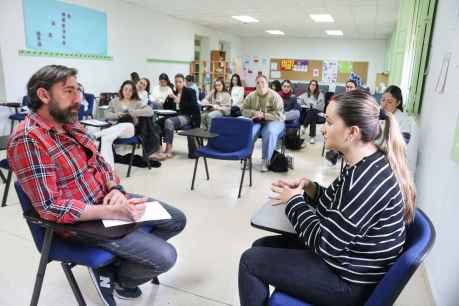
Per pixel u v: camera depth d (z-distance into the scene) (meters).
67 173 1.39
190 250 2.26
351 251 1.02
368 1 5.84
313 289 1.07
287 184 1.39
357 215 0.98
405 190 1.03
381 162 1.03
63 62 5.40
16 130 1.30
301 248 1.40
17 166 1.26
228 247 2.31
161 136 4.80
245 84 13.23
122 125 3.72
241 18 8.39
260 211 1.40
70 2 5.38
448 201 1.79
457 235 1.59
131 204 1.43
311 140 5.93
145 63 7.43
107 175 1.63
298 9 6.89
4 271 1.93
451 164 1.80
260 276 1.15
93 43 5.93
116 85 6.62
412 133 2.81
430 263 1.96
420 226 1.04
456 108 1.82
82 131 1.52
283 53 12.84
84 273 1.95
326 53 12.38
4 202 2.76
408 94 3.36
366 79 12.14
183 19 8.66
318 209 1.30
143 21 7.18
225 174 3.97
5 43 4.53
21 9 4.66
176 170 4.04
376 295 0.97
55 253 1.38
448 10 2.28
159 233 1.67
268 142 4.07
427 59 2.84
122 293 1.74
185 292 1.83
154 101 5.90
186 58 9.09
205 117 5.41
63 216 1.24
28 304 1.69
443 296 1.66
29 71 4.88
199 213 2.86
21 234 2.35
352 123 1.04
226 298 1.80
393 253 1.00
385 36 10.82
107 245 1.38
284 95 5.77
